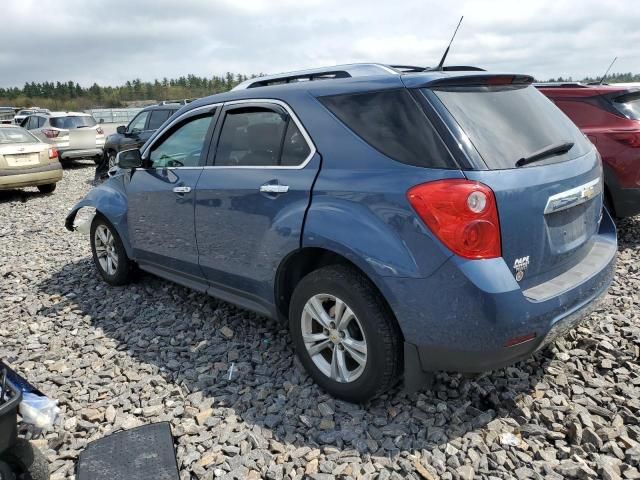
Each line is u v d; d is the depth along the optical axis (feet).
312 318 10.40
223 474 8.48
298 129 10.55
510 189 8.46
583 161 10.27
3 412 6.47
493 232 8.25
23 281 18.58
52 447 9.35
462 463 8.54
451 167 8.43
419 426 9.45
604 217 11.58
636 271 16.75
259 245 11.12
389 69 11.31
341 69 11.90
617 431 9.03
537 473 8.23
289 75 12.71
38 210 33.35
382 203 8.89
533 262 8.89
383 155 9.21
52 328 14.44
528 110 10.09
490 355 8.38
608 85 20.90
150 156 14.83
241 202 11.40
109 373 11.67
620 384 10.36
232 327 13.66
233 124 12.18
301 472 8.48
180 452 9.02
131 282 17.21
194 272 13.51
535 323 8.50
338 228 9.36
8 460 7.24
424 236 8.41
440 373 10.94
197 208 12.68
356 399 9.87
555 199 9.11
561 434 9.07
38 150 37.81
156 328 13.92
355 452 8.80
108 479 8.21
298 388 10.69
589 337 12.12
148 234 14.76
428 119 8.87
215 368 11.69
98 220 17.02
